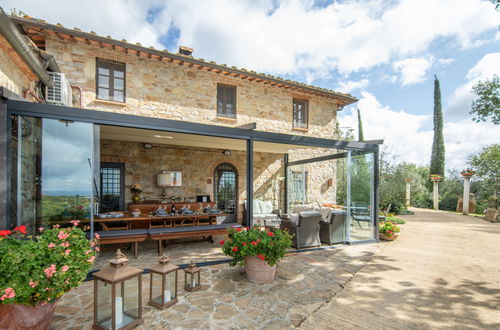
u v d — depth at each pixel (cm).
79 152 392
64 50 642
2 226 321
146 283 378
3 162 324
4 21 281
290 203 1036
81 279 242
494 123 1177
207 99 827
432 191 1866
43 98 501
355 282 395
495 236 755
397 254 556
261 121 922
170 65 775
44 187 380
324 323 279
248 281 392
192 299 330
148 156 809
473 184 1569
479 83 1200
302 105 1030
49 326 240
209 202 860
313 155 1019
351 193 661
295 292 356
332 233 632
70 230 267
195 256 520
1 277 202
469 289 372
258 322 278
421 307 317
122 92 720
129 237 479
